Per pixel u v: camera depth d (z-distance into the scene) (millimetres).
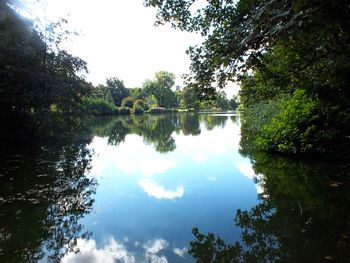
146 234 4617
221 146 13172
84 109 19250
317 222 4672
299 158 9164
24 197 6398
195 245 4219
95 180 7855
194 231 4672
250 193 6391
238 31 3312
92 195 6590
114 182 7660
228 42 3498
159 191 6824
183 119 39031
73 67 16594
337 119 8617
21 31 12328
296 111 9352
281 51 5055
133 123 32750
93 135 19438
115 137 18328
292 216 4984
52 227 4934
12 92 12797
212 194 6445
